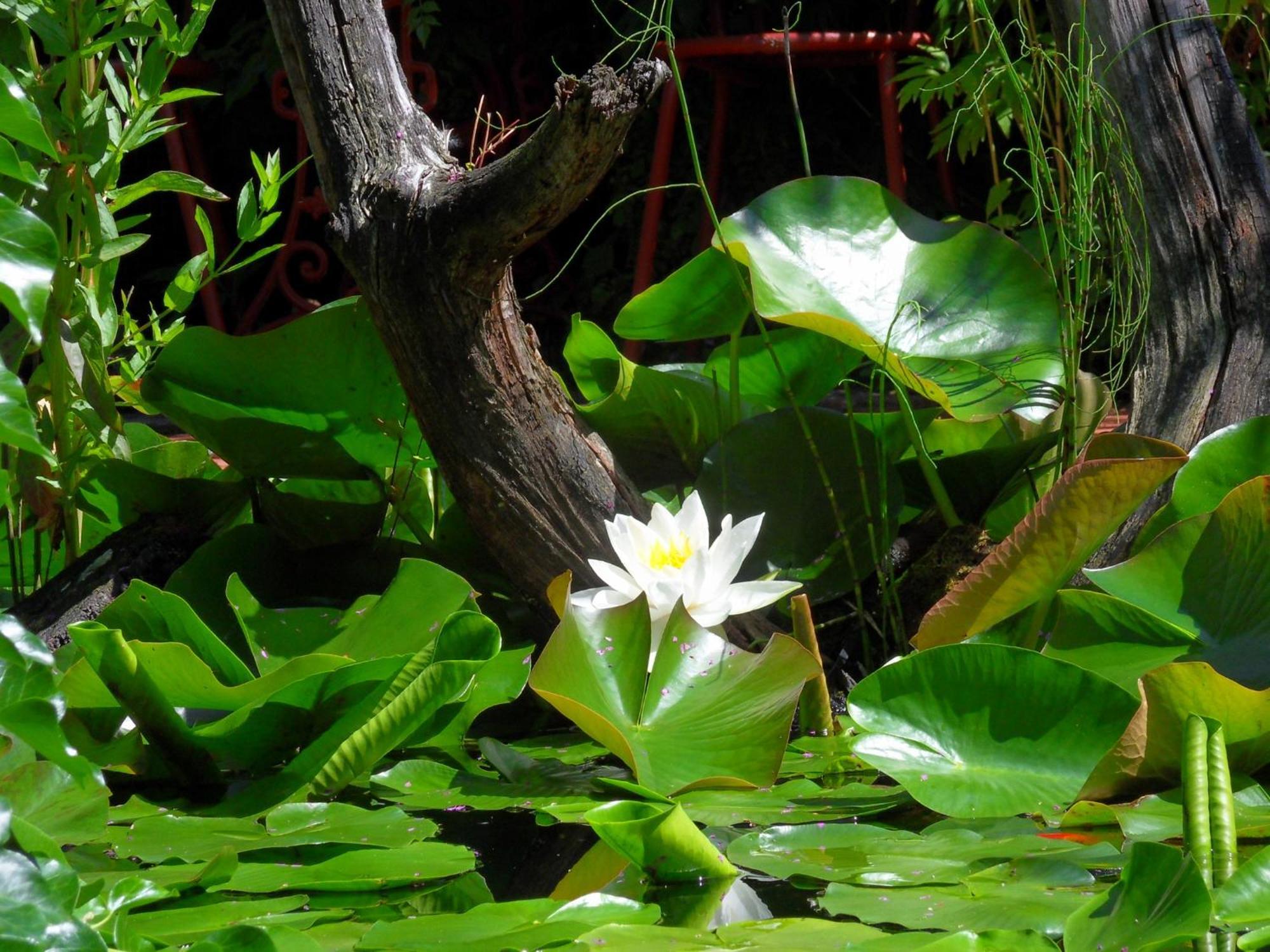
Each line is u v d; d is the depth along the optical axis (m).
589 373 4.18
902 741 3.65
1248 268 4.04
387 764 3.77
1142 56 4.07
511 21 9.89
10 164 2.82
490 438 3.87
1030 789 3.62
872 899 3.48
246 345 3.91
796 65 7.63
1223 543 3.75
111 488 4.03
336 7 3.86
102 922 3.45
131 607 3.76
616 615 3.76
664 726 3.72
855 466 4.00
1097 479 3.73
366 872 3.53
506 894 3.52
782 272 4.00
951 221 4.08
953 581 3.99
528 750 3.82
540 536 3.89
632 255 9.84
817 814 3.63
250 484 4.06
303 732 3.71
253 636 3.80
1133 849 3.46
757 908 3.50
